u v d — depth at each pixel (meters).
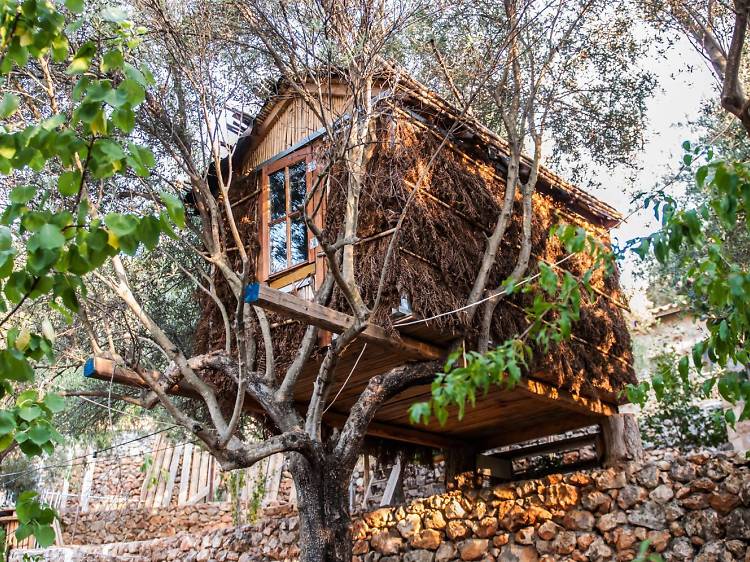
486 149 8.35
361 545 9.34
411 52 8.66
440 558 8.77
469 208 7.86
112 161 3.48
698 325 13.14
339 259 7.39
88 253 3.46
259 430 10.80
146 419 14.66
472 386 4.14
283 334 7.91
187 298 11.28
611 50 9.80
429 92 7.82
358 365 7.89
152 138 8.58
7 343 3.57
